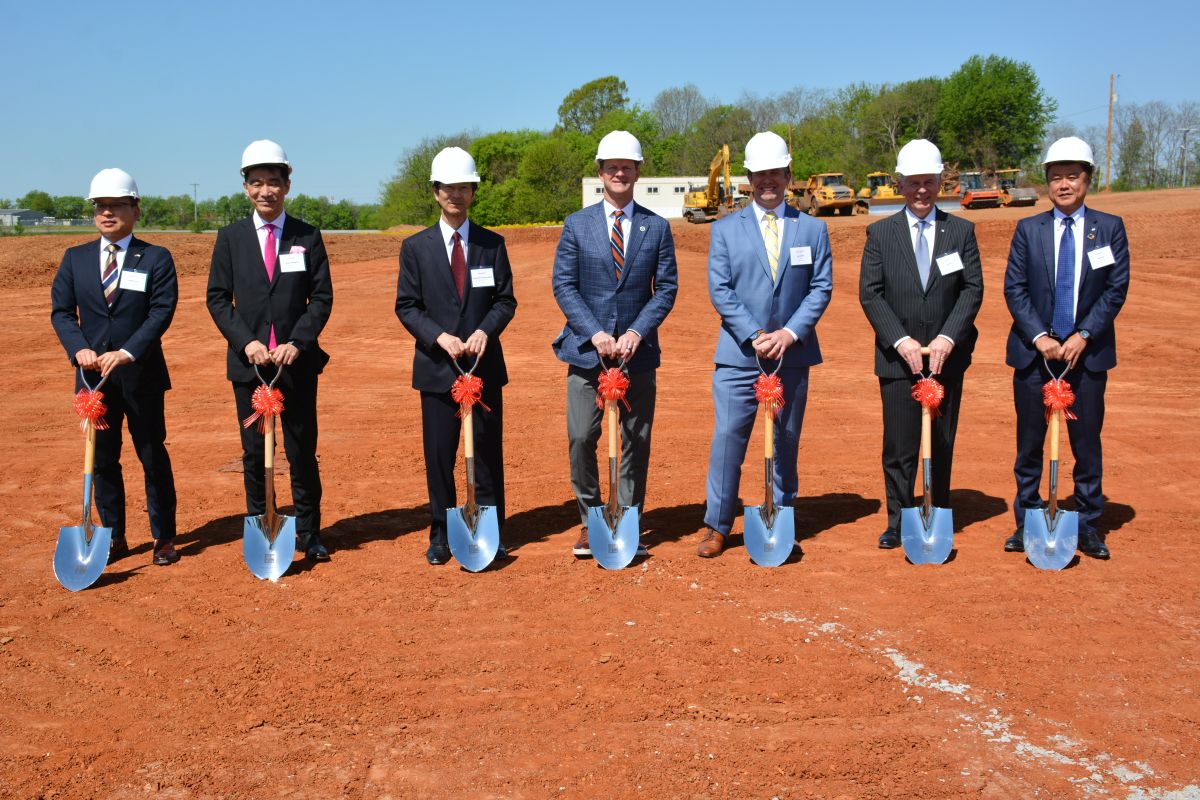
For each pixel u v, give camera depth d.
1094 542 5.97
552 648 4.72
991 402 11.41
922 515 6.01
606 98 108.38
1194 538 6.32
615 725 3.97
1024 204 45.44
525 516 7.12
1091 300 5.86
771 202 5.92
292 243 5.96
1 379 13.46
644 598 5.37
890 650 4.63
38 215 105.38
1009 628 4.88
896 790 3.49
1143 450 8.84
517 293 21.34
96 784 3.59
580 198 79.81
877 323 6.01
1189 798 3.43
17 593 5.55
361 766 3.69
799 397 6.00
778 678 4.36
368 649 4.74
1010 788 3.50
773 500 6.13
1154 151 75.50
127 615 5.21
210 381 13.34
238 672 4.49
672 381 13.08
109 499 6.14
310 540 6.12
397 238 40.41
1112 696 4.17
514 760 3.72
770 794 3.47
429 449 6.02
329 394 12.46
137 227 93.56
